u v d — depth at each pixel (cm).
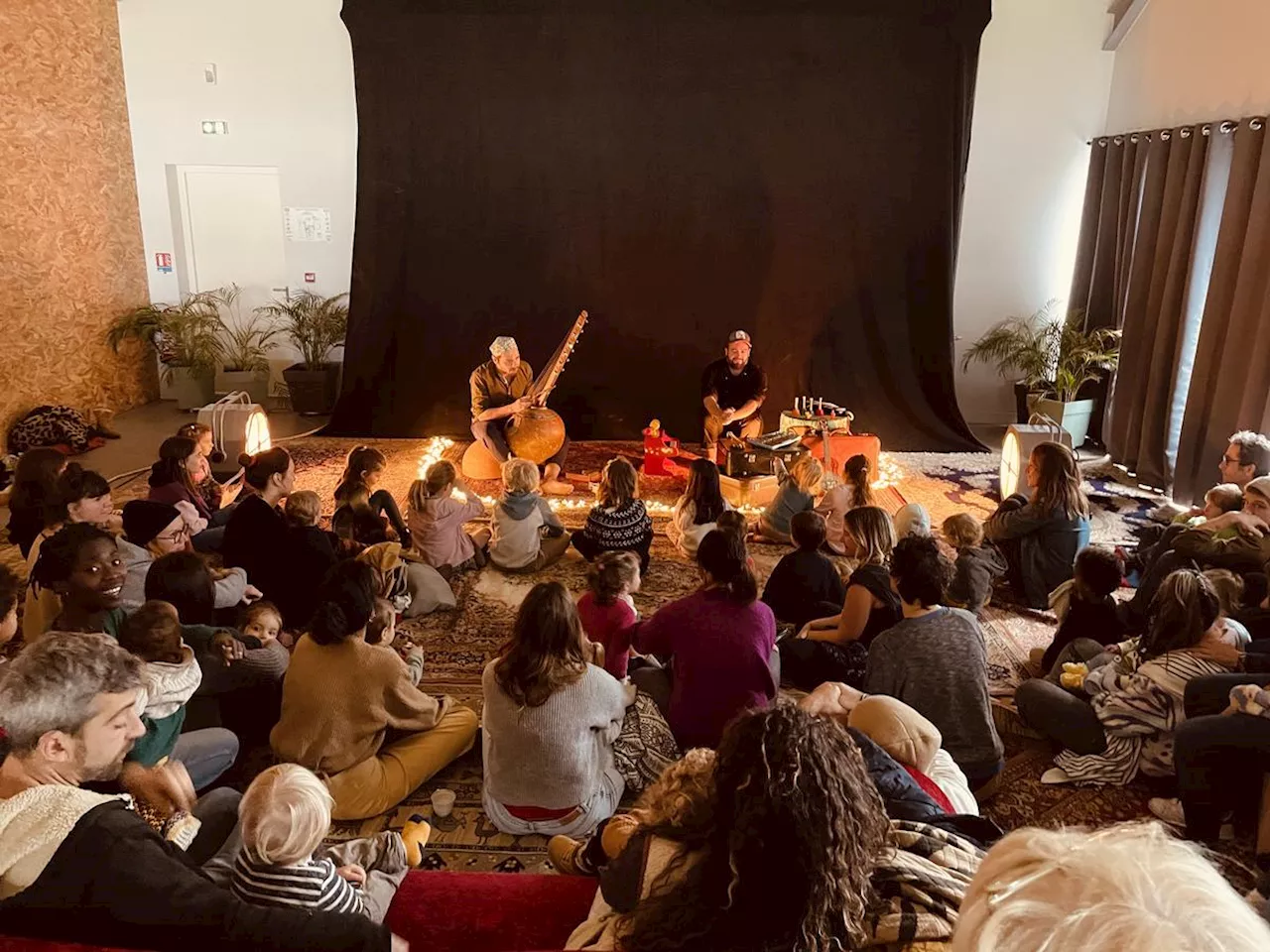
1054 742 386
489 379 721
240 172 926
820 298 866
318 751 327
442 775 362
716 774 156
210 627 366
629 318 876
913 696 323
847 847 147
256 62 886
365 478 529
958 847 182
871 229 850
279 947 181
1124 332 795
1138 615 440
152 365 973
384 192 837
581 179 845
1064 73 861
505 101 825
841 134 832
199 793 326
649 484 740
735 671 337
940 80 816
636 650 366
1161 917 84
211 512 571
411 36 809
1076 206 891
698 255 862
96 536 338
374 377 867
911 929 155
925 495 725
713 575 349
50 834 169
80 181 848
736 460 683
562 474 752
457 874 250
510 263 859
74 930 170
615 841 238
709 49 817
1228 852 318
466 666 452
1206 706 328
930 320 862
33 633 378
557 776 310
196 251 949
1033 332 916
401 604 482
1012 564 532
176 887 174
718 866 149
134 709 196
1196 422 692
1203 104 709
